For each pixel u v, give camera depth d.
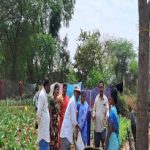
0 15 53.06
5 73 54.91
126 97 38.31
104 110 16.02
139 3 10.84
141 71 10.84
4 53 54.62
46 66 57.34
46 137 13.81
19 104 41.81
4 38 53.94
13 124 23.73
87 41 54.50
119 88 22.95
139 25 10.84
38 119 13.74
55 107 15.12
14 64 54.59
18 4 53.25
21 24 53.75
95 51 54.12
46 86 13.87
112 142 11.95
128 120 31.02
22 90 50.53
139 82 10.87
